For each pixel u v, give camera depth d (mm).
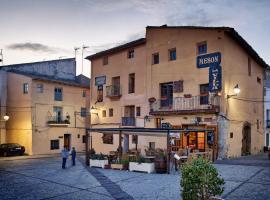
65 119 35719
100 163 19203
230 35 22281
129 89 28234
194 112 21859
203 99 22375
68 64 40781
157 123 25172
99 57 31703
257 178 13461
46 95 33812
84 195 11305
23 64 35906
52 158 27484
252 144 26141
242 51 24734
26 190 12305
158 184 12992
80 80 41031
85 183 13664
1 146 30500
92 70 32469
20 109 33188
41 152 32781
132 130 18094
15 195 11414
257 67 28672
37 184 13617
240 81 24047
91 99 32188
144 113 26266
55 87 35031
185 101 23125
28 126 32219
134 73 27766
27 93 32531
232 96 22328
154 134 17531
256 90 28078
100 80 31250
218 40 21828
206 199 7895
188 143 22688
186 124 22844
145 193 11344
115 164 18281
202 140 21828
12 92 34250
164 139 24250
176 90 23891
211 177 7910
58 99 35250
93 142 31125
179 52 24156
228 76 21797
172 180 13883
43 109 33375
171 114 23484
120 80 29062
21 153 30875
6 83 34719
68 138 36625
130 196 10953
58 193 11695
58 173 16953
